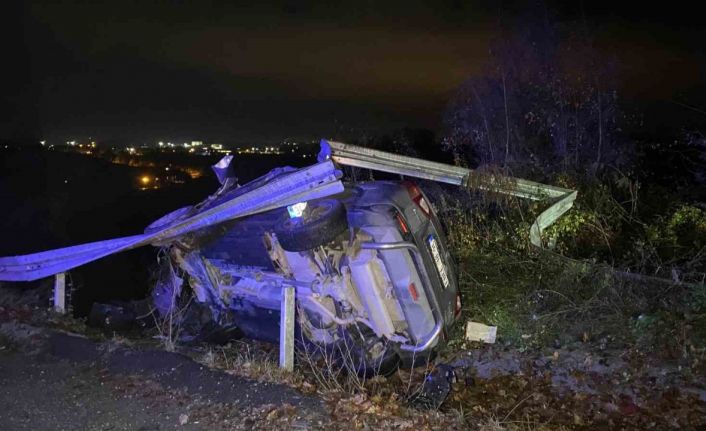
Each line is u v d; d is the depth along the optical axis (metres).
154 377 5.73
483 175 8.93
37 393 5.40
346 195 6.26
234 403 5.18
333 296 6.06
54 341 6.61
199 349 7.23
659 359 6.35
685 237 9.65
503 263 8.80
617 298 7.59
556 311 7.48
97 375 5.81
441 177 8.49
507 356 6.88
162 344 7.18
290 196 5.83
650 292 7.69
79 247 7.59
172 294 7.85
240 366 6.10
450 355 7.04
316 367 6.21
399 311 6.02
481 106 11.70
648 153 12.06
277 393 5.35
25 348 6.44
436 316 6.03
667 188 11.31
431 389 5.93
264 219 6.38
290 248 5.80
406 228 5.99
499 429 4.98
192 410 5.07
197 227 6.52
